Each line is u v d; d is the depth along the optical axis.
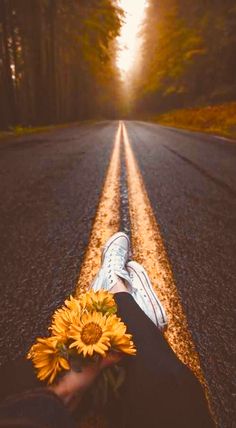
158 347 0.94
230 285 2.07
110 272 1.46
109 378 0.85
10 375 0.83
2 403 0.71
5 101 15.42
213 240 2.73
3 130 14.56
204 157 7.01
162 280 2.09
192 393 0.85
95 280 1.52
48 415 0.70
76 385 0.82
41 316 1.74
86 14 26.28
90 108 48.91
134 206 3.54
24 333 1.61
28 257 2.38
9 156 6.68
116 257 1.63
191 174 5.23
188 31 38.03
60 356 0.81
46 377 0.81
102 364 0.85
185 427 0.79
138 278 1.49
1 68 15.50
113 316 0.89
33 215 3.22
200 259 2.39
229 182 4.72
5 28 15.45
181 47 38.88
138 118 67.75
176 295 1.93
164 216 3.26
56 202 3.64
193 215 3.32
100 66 34.59
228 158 6.88
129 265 1.62
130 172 5.32
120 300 1.12
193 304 1.85
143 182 4.63
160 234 2.80
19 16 18.11
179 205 3.62
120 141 10.71
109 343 0.82
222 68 33.94
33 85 21.47
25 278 2.10
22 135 12.09
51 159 6.45
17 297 1.90
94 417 0.97
